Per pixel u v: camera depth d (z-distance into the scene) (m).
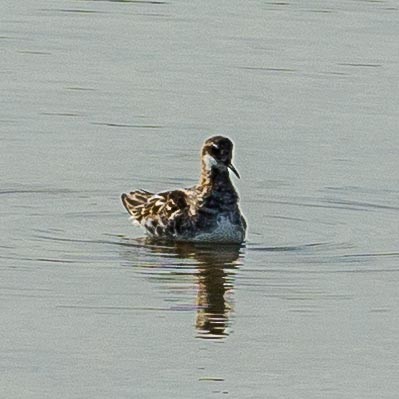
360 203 28.59
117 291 22.91
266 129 33.16
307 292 23.19
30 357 20.11
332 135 32.78
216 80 37.03
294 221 27.44
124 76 37.28
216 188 25.72
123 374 19.61
